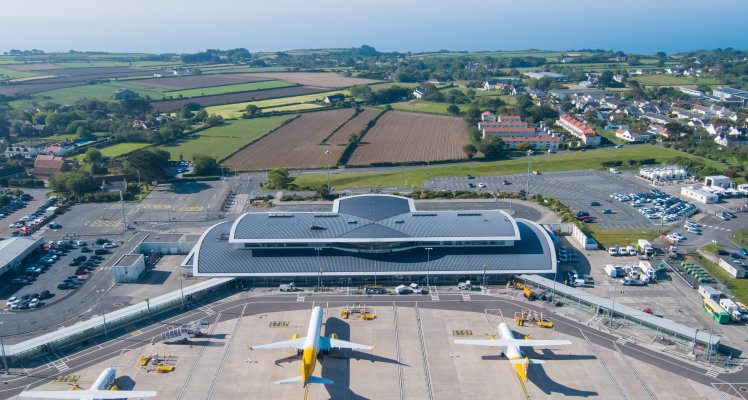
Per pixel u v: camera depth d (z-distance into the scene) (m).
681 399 107.50
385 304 143.62
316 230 163.50
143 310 137.00
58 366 118.81
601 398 107.75
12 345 123.06
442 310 140.62
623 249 176.75
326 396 108.44
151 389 110.69
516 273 153.50
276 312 139.88
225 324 134.50
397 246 161.25
